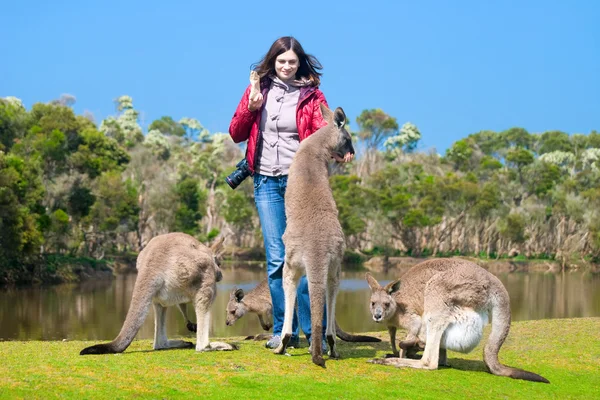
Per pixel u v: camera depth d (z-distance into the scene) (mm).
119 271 55312
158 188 66688
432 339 6797
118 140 94375
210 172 88062
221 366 6367
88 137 56531
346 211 66875
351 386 5949
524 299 32688
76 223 51156
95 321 23625
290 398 5516
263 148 7727
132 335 6902
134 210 58281
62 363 6172
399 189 72562
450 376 6578
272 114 7680
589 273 62688
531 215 73125
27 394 5160
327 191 6977
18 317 24750
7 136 48562
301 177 6977
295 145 7668
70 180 48250
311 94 7688
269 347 7633
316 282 6574
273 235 7746
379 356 7449
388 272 56969
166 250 7090
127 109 117250
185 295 7176
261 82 7816
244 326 17938
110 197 56000
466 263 6949
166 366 6242
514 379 6648
